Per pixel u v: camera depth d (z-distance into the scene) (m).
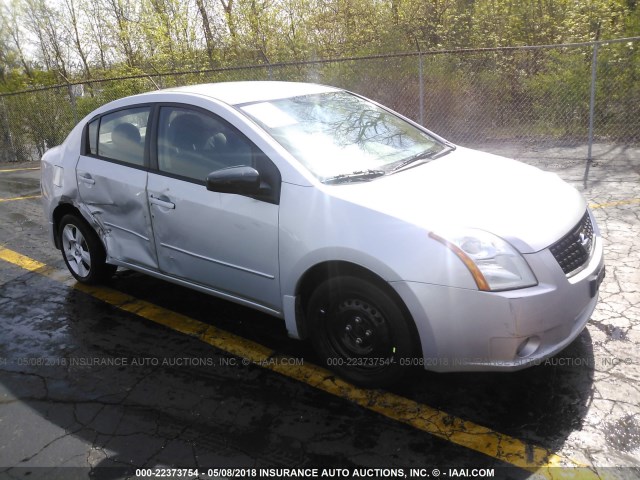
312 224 3.12
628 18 10.45
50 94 13.18
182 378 3.46
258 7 13.57
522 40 11.01
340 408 3.11
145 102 4.11
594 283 3.05
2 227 6.91
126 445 2.90
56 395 3.36
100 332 4.09
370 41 12.38
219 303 4.46
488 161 3.85
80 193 4.46
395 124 4.22
